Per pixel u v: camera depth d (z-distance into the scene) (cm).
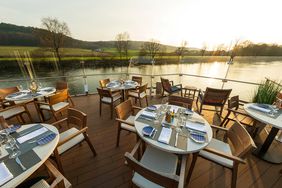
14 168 96
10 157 105
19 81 356
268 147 197
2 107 276
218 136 241
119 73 490
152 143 122
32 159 104
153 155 143
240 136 139
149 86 471
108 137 240
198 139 128
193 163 147
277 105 211
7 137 123
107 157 195
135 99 400
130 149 211
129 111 217
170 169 129
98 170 173
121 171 172
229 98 250
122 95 351
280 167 182
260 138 238
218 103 289
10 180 87
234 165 128
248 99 324
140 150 157
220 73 411
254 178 166
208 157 142
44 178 117
